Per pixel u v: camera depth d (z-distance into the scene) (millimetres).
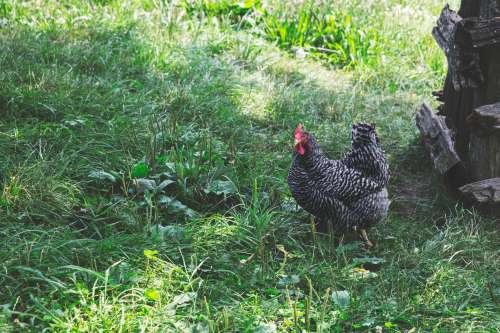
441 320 2766
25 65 3969
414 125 4121
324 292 2900
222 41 4801
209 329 2621
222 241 3070
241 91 4180
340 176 3086
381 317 2785
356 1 5531
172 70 4297
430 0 5910
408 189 3664
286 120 4023
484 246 3154
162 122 3701
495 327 2746
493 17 3164
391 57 4965
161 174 3383
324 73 4766
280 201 3375
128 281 2799
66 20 4711
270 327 2664
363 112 4254
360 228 3188
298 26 5043
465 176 3410
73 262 2855
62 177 3250
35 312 2645
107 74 4109
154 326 2621
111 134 3551
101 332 2568
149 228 3066
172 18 4895
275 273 2943
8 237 2900
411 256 3117
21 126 3549
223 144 3652
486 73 3238
